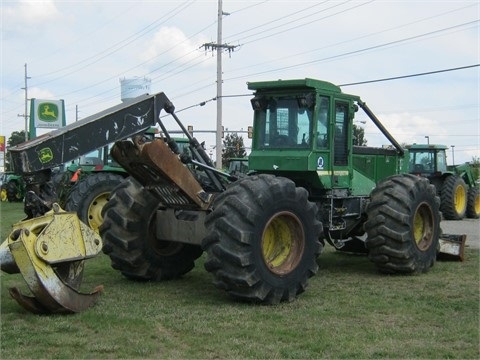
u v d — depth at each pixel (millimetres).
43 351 4473
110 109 6000
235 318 5430
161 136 7375
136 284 7055
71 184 12617
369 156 8922
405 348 4656
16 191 23297
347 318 5504
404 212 7570
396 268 7688
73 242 5375
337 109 7801
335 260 9109
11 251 5160
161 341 4758
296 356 4434
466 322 5387
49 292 5195
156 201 7043
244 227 5777
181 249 7340
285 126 7555
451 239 8836
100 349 4520
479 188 17688
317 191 7824
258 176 6168
